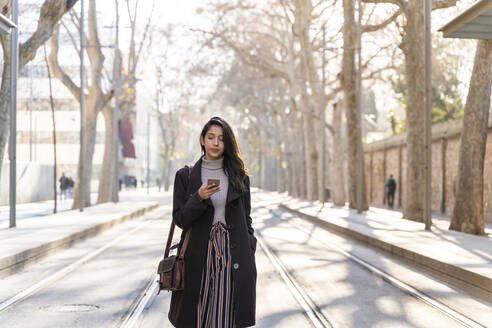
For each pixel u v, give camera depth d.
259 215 29.02
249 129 76.12
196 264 4.34
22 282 9.55
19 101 51.16
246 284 4.36
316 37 40.00
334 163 36.91
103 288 9.05
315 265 11.68
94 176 76.25
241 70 46.62
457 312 7.42
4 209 31.70
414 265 11.38
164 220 25.48
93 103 30.02
